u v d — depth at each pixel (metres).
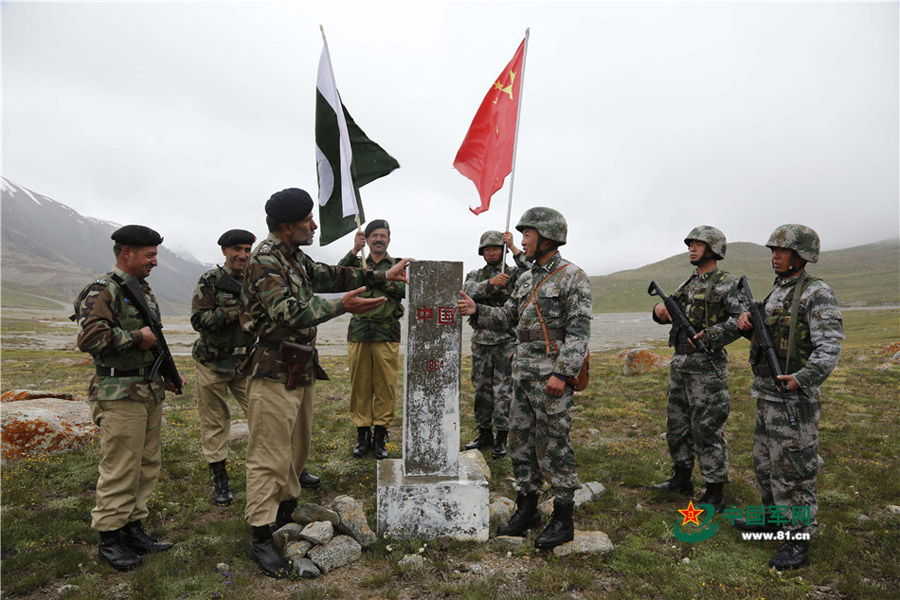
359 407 6.15
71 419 6.65
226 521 4.41
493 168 5.67
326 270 4.41
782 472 3.91
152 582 3.42
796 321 3.93
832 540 4.11
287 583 3.50
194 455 6.26
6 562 3.66
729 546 4.04
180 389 4.28
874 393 10.80
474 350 6.57
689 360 4.86
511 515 4.55
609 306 159.12
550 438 3.99
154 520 4.50
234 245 5.03
